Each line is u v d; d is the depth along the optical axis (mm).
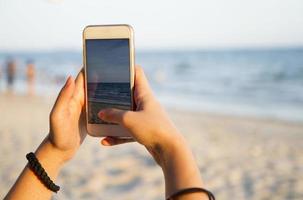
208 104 17594
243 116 14023
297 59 41688
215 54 56406
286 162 7496
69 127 1299
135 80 1451
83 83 1479
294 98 18875
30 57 67688
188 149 1041
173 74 32938
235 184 6168
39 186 1224
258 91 21797
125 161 6770
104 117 1117
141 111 1111
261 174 6680
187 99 19344
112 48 1472
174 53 64875
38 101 16297
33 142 8133
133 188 5527
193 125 11852
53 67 42062
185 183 951
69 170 6176
